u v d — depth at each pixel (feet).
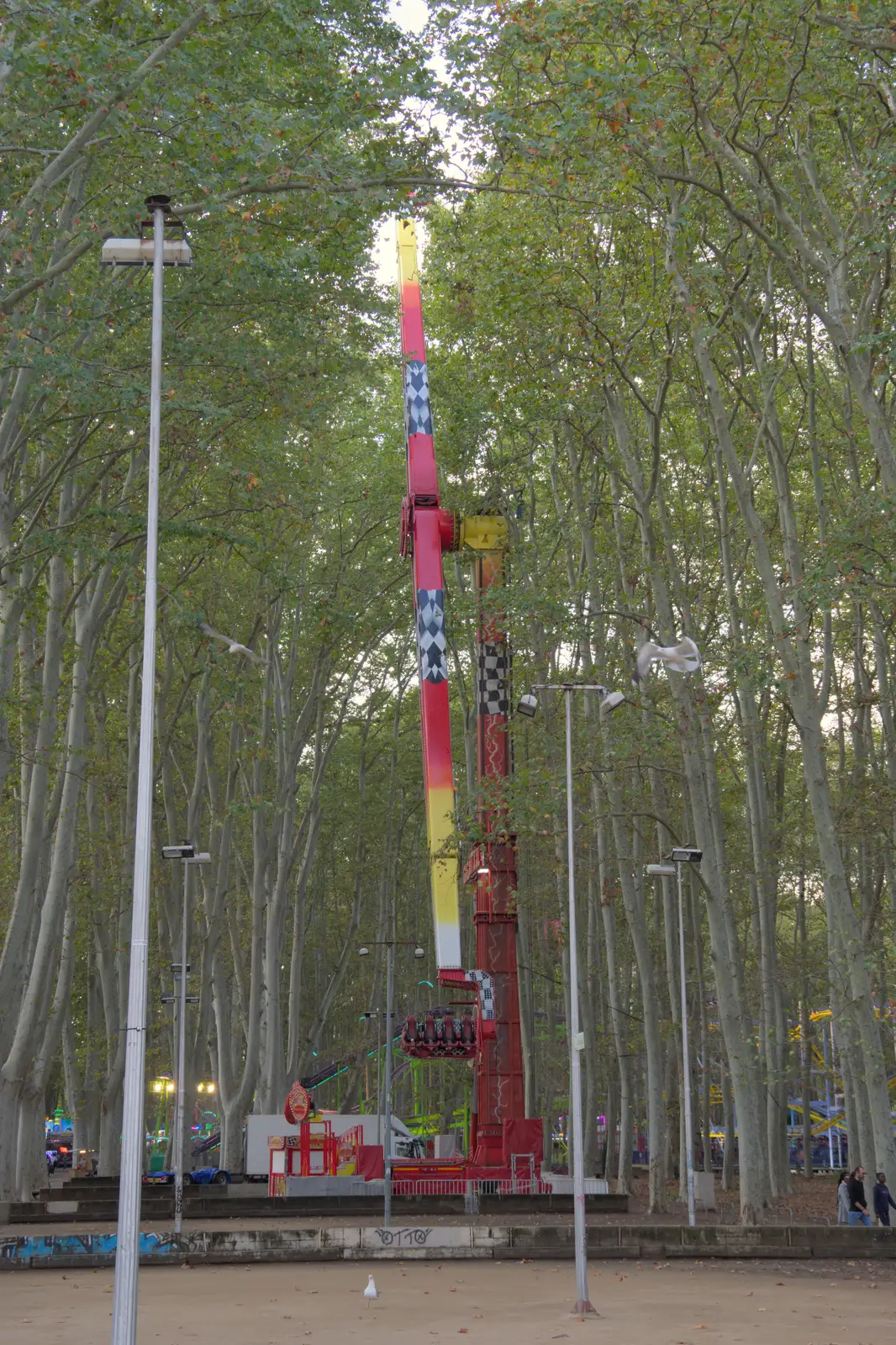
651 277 97.55
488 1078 135.54
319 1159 133.28
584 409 116.47
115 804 159.84
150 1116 203.00
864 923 124.88
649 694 108.17
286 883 156.97
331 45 73.26
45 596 96.02
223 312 90.38
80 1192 129.29
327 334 96.99
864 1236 84.89
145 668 44.50
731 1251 85.10
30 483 102.53
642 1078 198.70
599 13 67.72
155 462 47.50
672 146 79.25
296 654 160.56
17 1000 105.70
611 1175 171.73
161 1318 58.65
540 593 104.99
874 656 128.26
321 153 73.72
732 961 96.84
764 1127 133.69
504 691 140.87
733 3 70.79
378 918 226.58
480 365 110.01
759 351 97.81
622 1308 61.57
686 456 133.28
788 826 122.11
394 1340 51.49
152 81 68.44
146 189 79.36
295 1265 83.25
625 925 171.42
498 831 101.81
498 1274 77.30
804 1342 50.85
